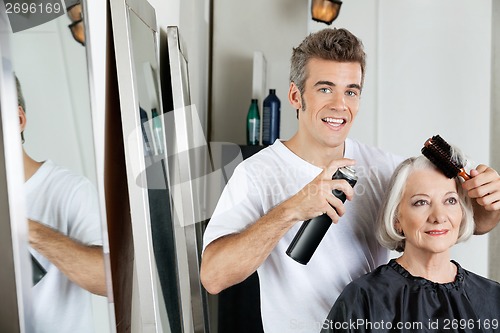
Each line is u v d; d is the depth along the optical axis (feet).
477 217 9.60
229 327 10.71
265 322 9.98
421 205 9.50
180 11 11.16
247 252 10.09
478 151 10.44
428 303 9.31
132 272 7.42
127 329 7.18
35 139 4.86
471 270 9.61
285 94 12.34
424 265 9.41
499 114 10.40
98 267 5.40
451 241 9.44
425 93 10.55
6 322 4.78
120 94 6.34
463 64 10.52
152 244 6.93
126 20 6.37
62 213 5.08
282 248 9.98
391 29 10.66
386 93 10.57
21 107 4.75
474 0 10.48
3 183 4.66
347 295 9.59
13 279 4.73
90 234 5.32
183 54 9.92
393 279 9.45
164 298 7.66
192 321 9.39
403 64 10.59
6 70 4.63
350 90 10.38
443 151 9.50
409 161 9.63
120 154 6.91
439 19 10.57
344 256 9.81
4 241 4.71
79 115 5.22
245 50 12.55
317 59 10.36
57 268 5.04
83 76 5.25
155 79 8.16
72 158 5.15
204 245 10.29
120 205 6.93
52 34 5.02
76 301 5.20
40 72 4.90
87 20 5.34
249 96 12.57
